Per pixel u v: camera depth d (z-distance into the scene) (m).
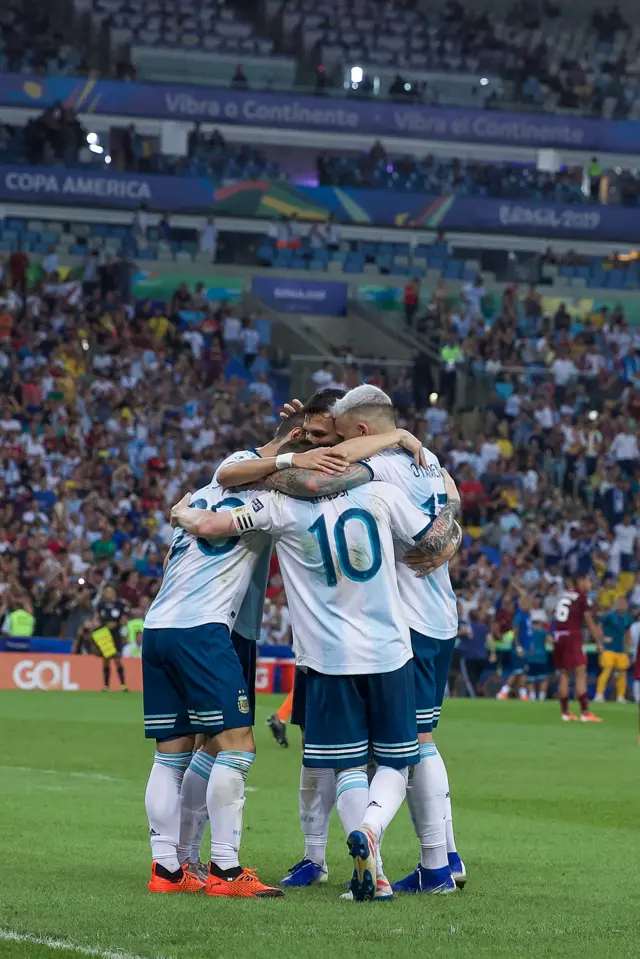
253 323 96.38
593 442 90.44
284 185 104.06
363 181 106.88
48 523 74.12
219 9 115.19
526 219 107.12
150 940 12.45
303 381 96.00
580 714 55.97
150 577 68.50
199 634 15.65
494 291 106.38
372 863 14.80
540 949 12.63
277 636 68.56
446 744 42.06
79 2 110.50
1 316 88.19
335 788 16.39
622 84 117.56
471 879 17.47
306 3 116.69
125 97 103.25
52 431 80.44
